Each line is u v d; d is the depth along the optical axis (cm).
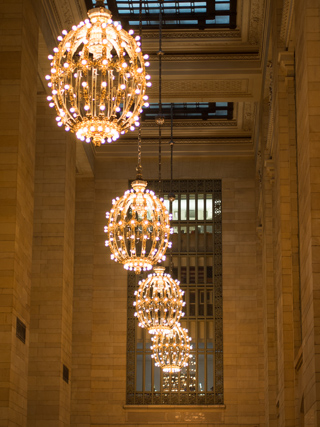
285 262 1563
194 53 2273
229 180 2822
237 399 2630
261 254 2745
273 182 1931
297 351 1495
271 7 1792
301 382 1405
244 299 2722
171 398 2664
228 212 2798
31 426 1880
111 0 2164
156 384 2683
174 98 2395
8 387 1409
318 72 1148
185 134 2819
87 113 1087
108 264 2764
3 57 1578
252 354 2669
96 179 2833
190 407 2628
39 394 1902
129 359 2694
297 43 1270
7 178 1517
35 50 1711
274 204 1847
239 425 2605
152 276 2016
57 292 1973
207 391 2659
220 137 2817
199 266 2781
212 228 2806
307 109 1140
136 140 2833
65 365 2003
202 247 2795
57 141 2069
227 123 2784
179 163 2841
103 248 2780
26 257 1583
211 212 2819
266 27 1977
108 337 2700
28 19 1645
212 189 2831
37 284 1980
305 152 1160
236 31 2234
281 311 1574
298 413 1462
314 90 1141
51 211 2030
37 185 2045
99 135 1092
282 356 1554
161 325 1984
